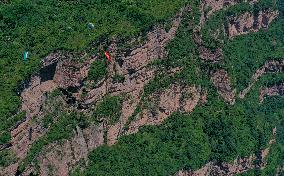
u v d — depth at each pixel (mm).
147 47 107500
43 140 93062
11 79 89625
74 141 98000
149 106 110500
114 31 101750
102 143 104250
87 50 97625
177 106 115875
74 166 98562
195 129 117000
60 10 105688
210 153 116188
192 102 117938
